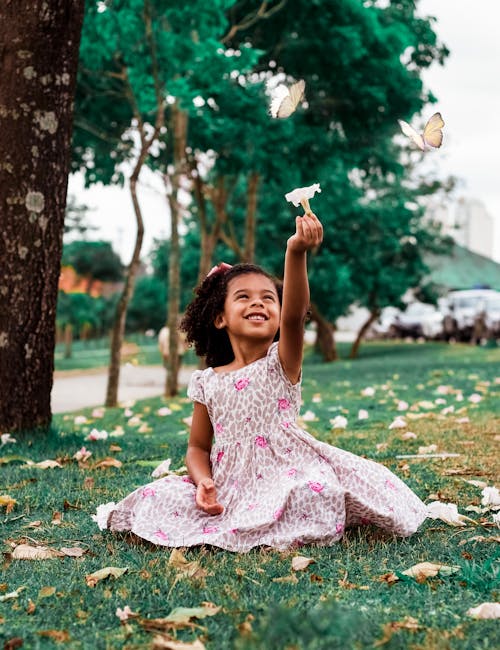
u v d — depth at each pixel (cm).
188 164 1407
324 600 226
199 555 275
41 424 598
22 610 229
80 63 1112
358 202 2283
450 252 2591
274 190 1891
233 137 1245
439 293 2714
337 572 255
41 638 206
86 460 507
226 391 312
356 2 1229
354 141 1395
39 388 595
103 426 863
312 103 1324
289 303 296
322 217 2022
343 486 300
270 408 309
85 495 394
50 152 587
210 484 292
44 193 586
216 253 2406
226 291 323
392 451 521
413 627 203
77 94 1292
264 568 259
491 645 193
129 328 4525
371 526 309
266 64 1311
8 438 557
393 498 301
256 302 317
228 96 1236
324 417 774
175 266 1331
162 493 305
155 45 970
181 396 1312
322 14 1227
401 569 259
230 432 310
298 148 1321
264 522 284
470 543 289
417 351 2528
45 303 593
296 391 317
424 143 231
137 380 2027
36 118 580
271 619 186
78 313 3353
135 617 218
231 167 1296
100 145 1362
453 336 3062
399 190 2397
